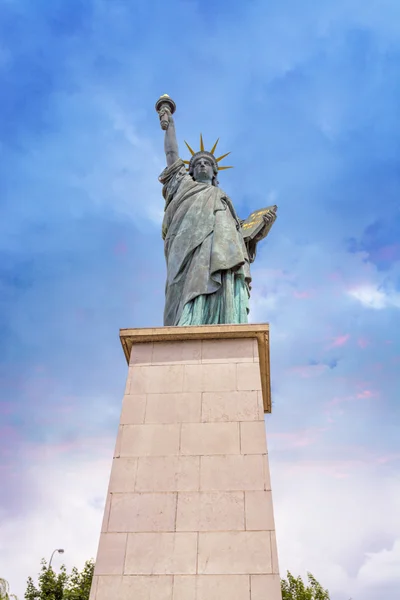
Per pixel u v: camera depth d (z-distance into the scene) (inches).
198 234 1095.0
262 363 880.9
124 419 764.0
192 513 660.7
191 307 989.8
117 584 612.1
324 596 2085.4
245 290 1059.9
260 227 1304.1
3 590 1476.4
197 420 753.6
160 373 816.9
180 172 1318.9
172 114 1489.9
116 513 669.9
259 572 605.3
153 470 706.2
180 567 618.2
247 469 694.5
